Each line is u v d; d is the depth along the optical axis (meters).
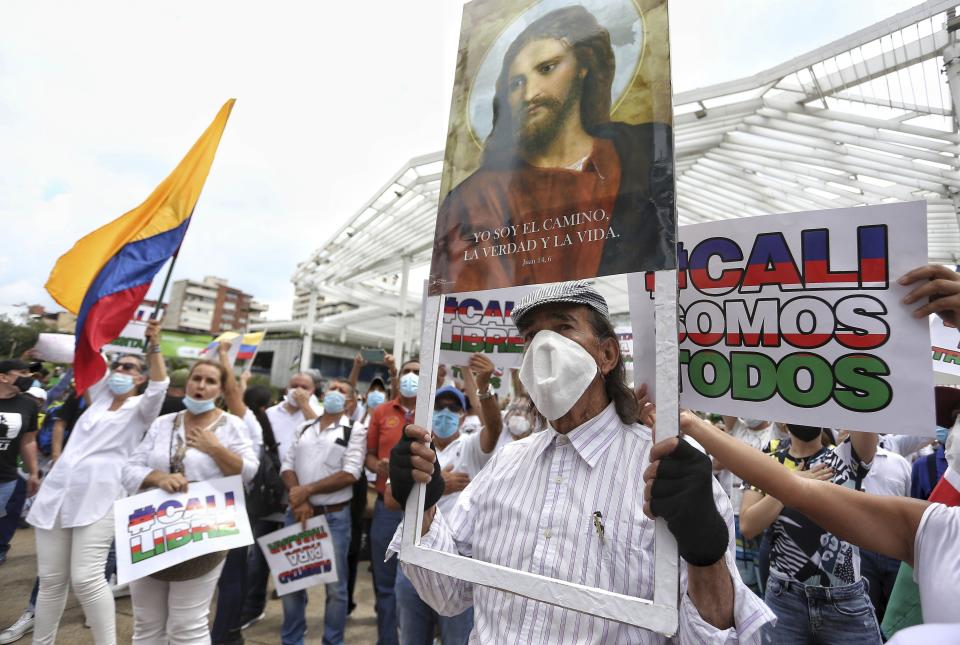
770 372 1.62
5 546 5.30
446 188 1.52
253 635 4.02
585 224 1.25
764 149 11.55
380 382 6.07
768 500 2.56
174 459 3.16
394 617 3.45
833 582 2.40
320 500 3.75
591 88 1.31
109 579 4.65
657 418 1.08
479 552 1.50
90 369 3.63
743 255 1.70
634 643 1.21
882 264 1.51
